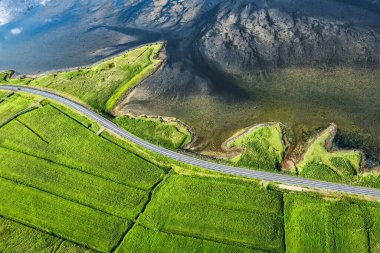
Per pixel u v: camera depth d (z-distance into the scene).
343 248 90.62
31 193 110.50
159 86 140.88
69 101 138.50
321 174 106.38
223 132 123.44
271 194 103.44
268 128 120.50
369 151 111.12
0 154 121.81
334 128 118.00
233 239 95.38
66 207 106.38
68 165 117.19
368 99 125.31
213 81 139.50
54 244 98.94
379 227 93.06
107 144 122.75
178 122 128.12
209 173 111.25
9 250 98.44
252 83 137.00
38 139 125.56
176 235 97.50
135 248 96.25
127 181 111.62
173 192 107.00
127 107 135.88
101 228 101.19
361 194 100.56
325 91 129.88
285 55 143.38
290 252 91.56
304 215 97.44
